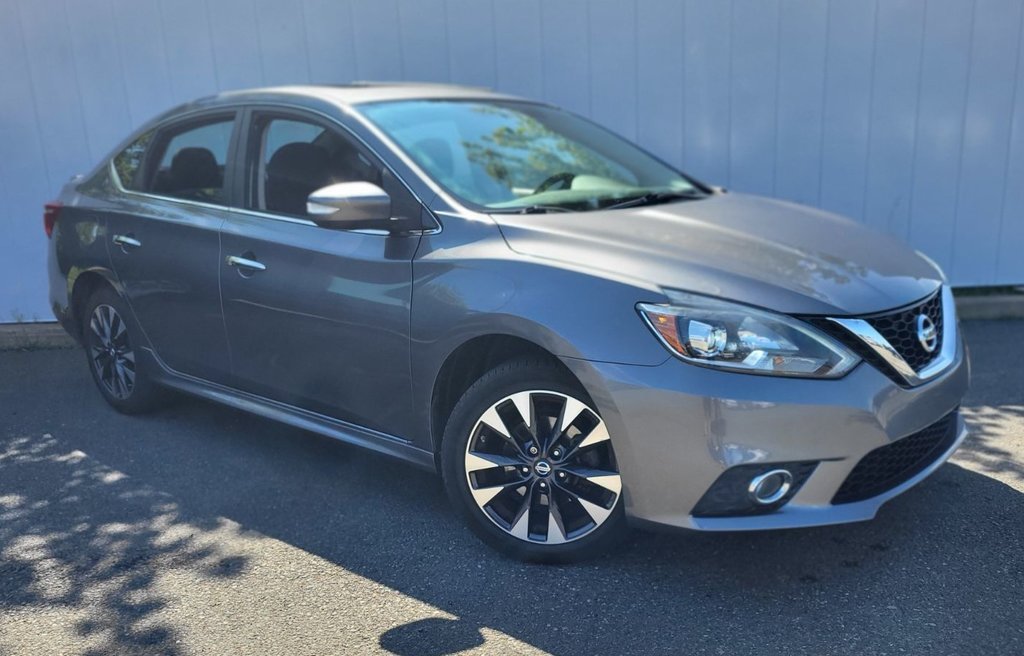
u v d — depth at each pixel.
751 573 2.98
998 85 6.19
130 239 4.33
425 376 3.18
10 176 6.41
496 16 6.17
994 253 6.47
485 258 3.05
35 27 6.21
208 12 6.22
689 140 6.33
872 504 2.81
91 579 3.08
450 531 3.37
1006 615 2.69
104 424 4.69
